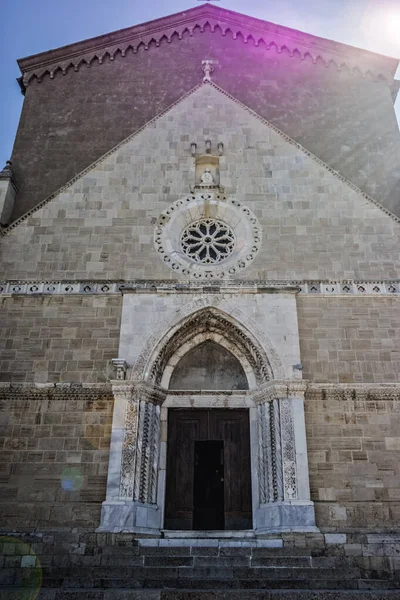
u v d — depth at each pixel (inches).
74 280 792.3
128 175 879.1
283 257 813.9
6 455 684.7
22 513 654.5
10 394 716.0
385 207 933.8
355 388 718.5
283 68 1091.9
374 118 1036.5
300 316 766.5
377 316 766.5
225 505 705.6
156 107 1045.2
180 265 808.3
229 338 781.3
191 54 1109.1
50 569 561.9
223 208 855.7
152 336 740.0
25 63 1087.6
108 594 484.7
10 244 821.2
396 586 531.5
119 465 663.8
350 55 1101.1
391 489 668.1
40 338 753.6
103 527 629.3
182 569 550.0
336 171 908.0
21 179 953.5
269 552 591.5
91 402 714.2
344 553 608.4
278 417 695.1
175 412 755.4
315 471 676.1
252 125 923.4
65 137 1006.4
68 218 842.8
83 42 1103.6
